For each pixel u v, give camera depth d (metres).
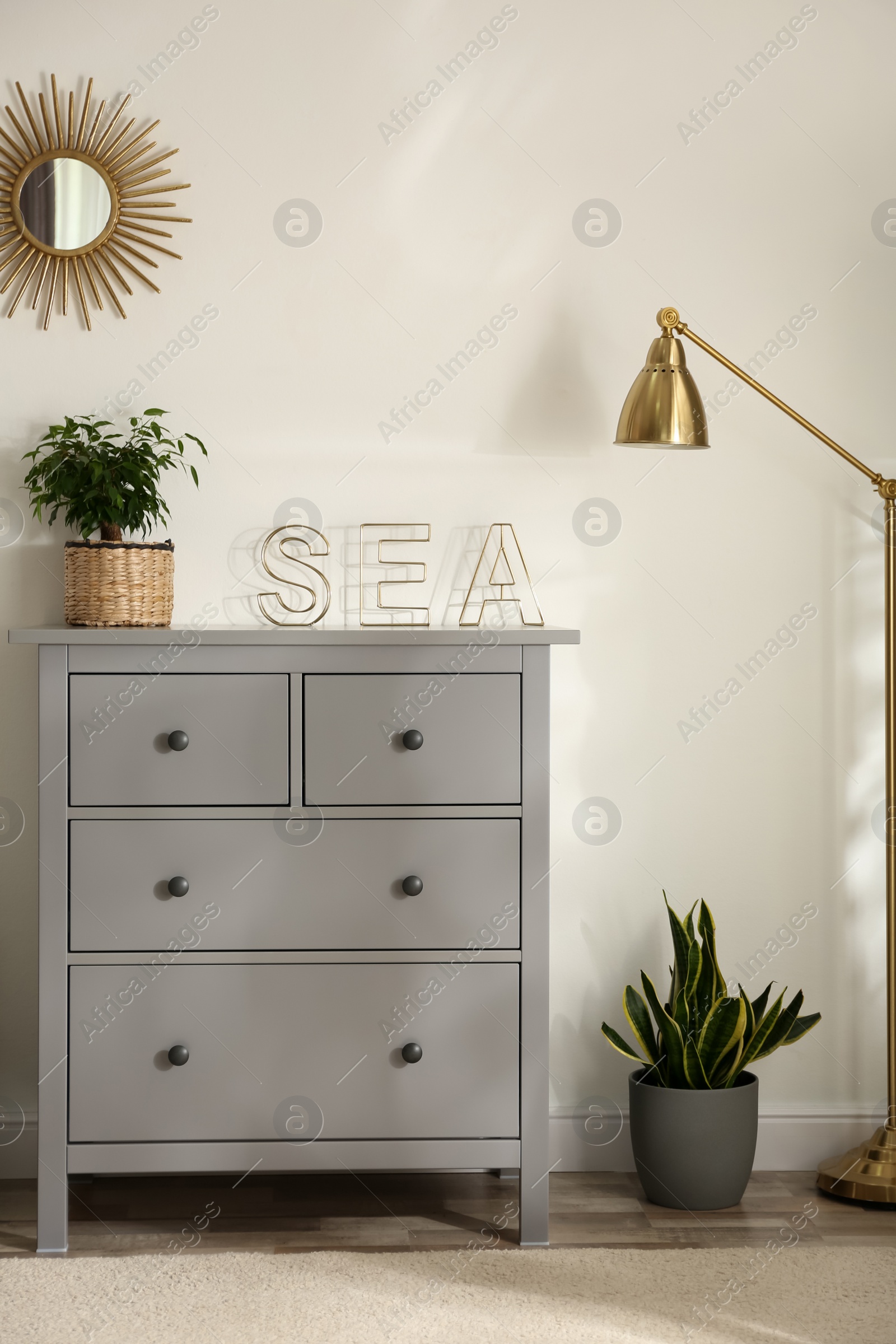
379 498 2.34
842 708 2.37
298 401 2.32
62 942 1.88
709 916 2.19
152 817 1.89
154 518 2.30
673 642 2.36
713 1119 2.07
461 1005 1.91
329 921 1.90
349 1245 1.95
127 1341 1.65
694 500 2.35
